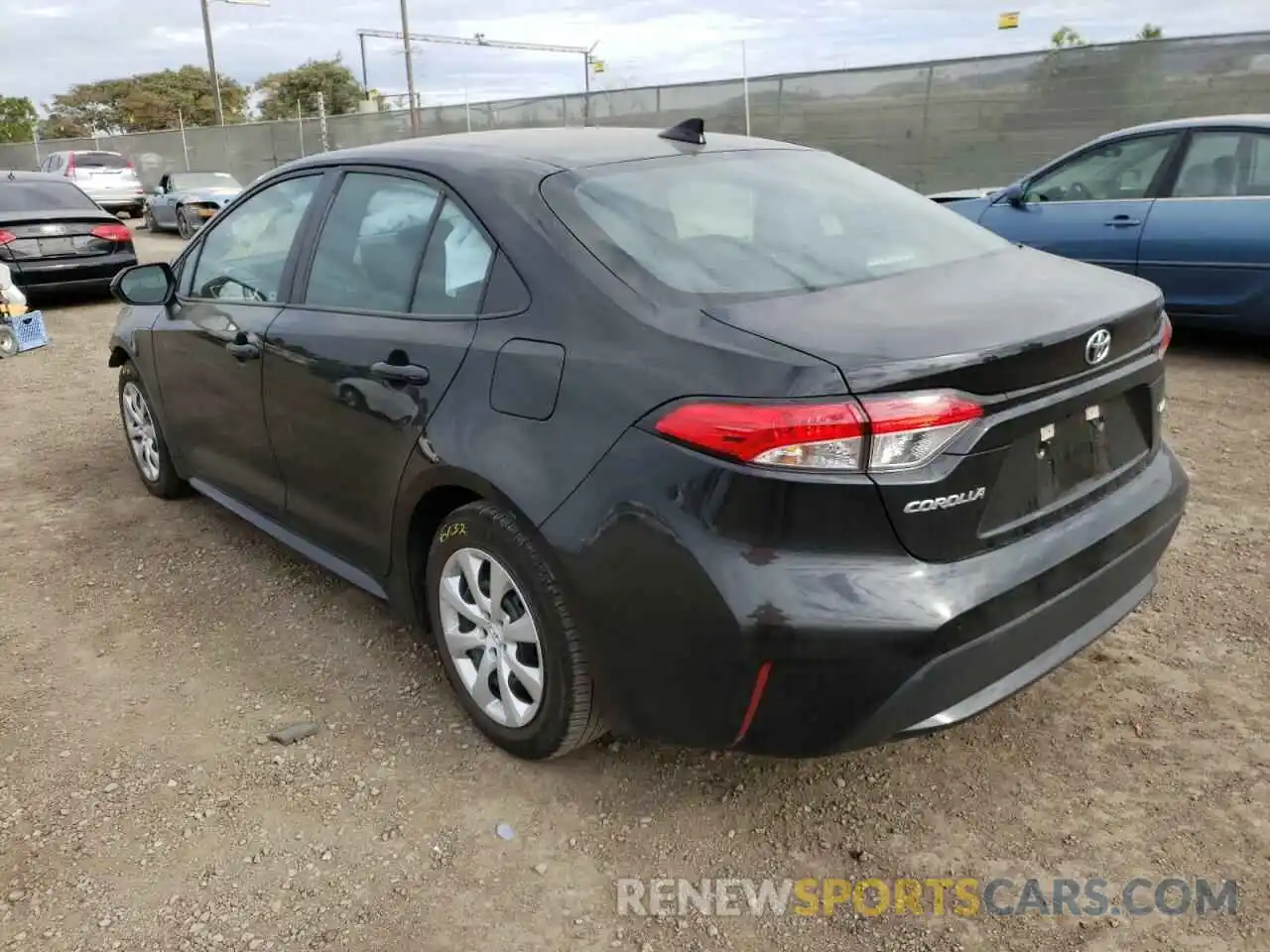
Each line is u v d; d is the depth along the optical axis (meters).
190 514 4.79
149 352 4.45
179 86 79.81
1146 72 14.16
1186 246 6.46
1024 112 15.41
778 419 2.07
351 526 3.30
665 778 2.78
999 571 2.22
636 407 2.29
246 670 3.39
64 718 3.14
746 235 2.77
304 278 3.48
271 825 2.63
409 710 3.13
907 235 2.99
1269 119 6.35
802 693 2.17
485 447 2.59
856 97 17.06
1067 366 2.31
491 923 2.31
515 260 2.69
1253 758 2.76
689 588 2.19
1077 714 2.99
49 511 4.87
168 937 2.29
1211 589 3.66
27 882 2.46
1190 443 5.17
